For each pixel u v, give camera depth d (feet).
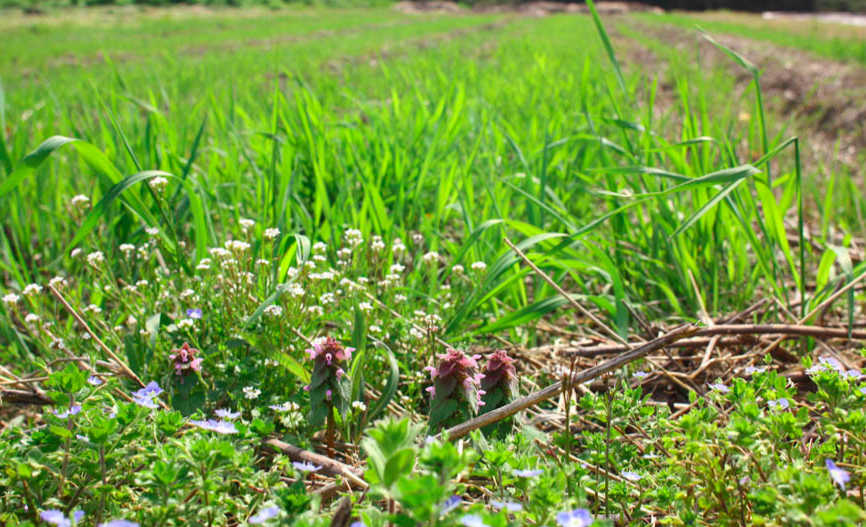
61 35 101.35
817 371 6.43
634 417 7.18
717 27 111.14
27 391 8.76
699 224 13.29
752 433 5.41
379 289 11.17
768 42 76.84
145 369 9.27
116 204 13.43
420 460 4.85
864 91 36.29
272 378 9.02
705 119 13.56
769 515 5.05
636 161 14.34
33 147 17.71
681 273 12.46
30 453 5.82
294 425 8.00
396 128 17.88
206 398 8.68
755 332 9.85
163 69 44.21
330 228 12.94
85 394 6.54
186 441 5.45
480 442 6.48
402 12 211.41
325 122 17.80
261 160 16.07
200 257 10.96
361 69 43.80
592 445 6.68
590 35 82.33
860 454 6.09
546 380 10.30
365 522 4.93
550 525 5.08
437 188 15.05
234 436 6.48
